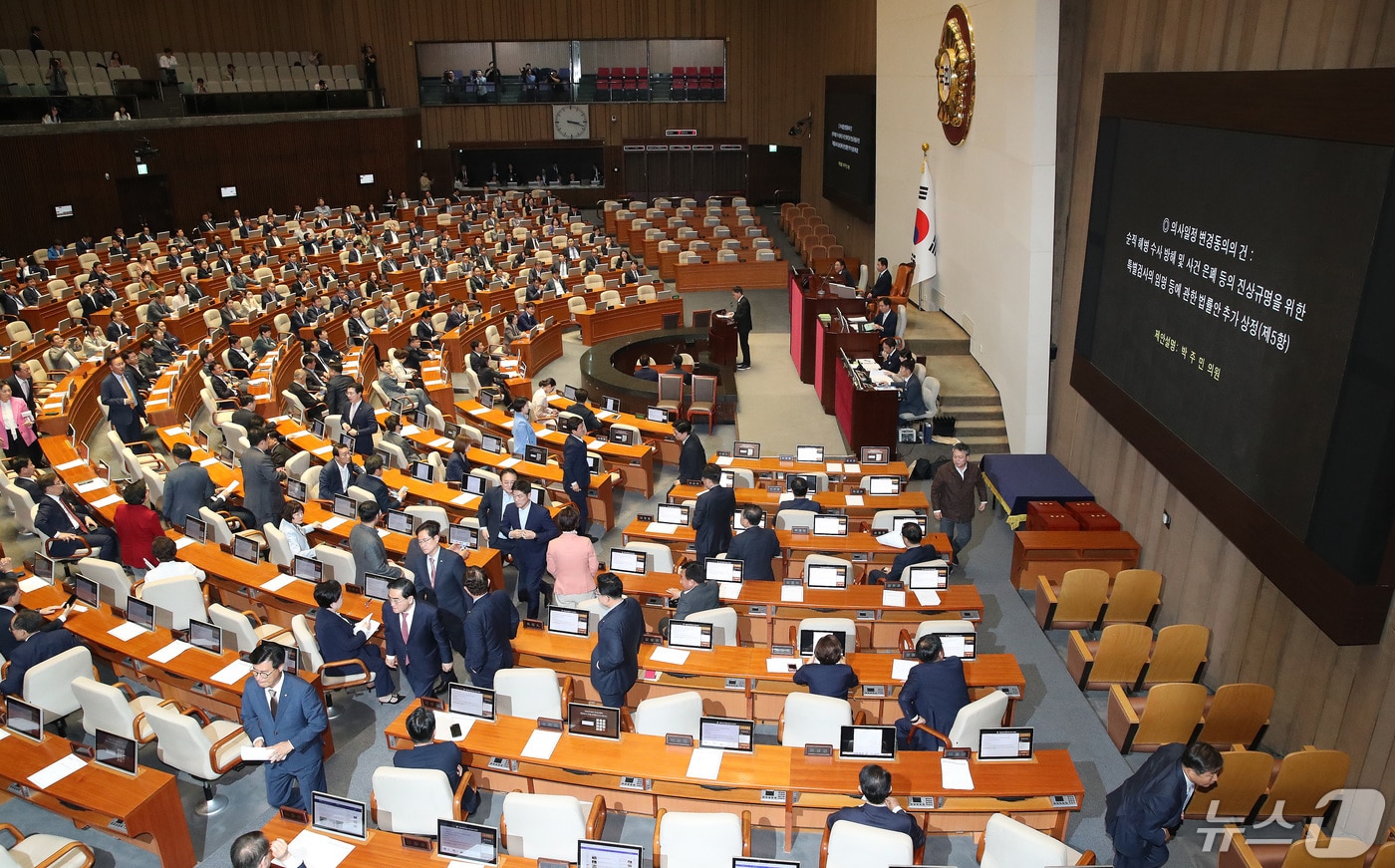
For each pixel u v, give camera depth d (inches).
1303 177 282.8
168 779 270.8
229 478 492.1
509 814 246.1
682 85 1518.2
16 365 580.7
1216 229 335.6
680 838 239.0
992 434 583.5
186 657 328.2
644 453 545.3
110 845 293.0
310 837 243.8
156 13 1338.6
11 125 1004.6
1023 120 523.8
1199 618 371.2
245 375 678.5
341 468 455.5
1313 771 274.4
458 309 836.6
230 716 329.4
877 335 632.4
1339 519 264.5
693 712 293.7
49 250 987.9
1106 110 435.8
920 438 574.2
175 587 357.1
